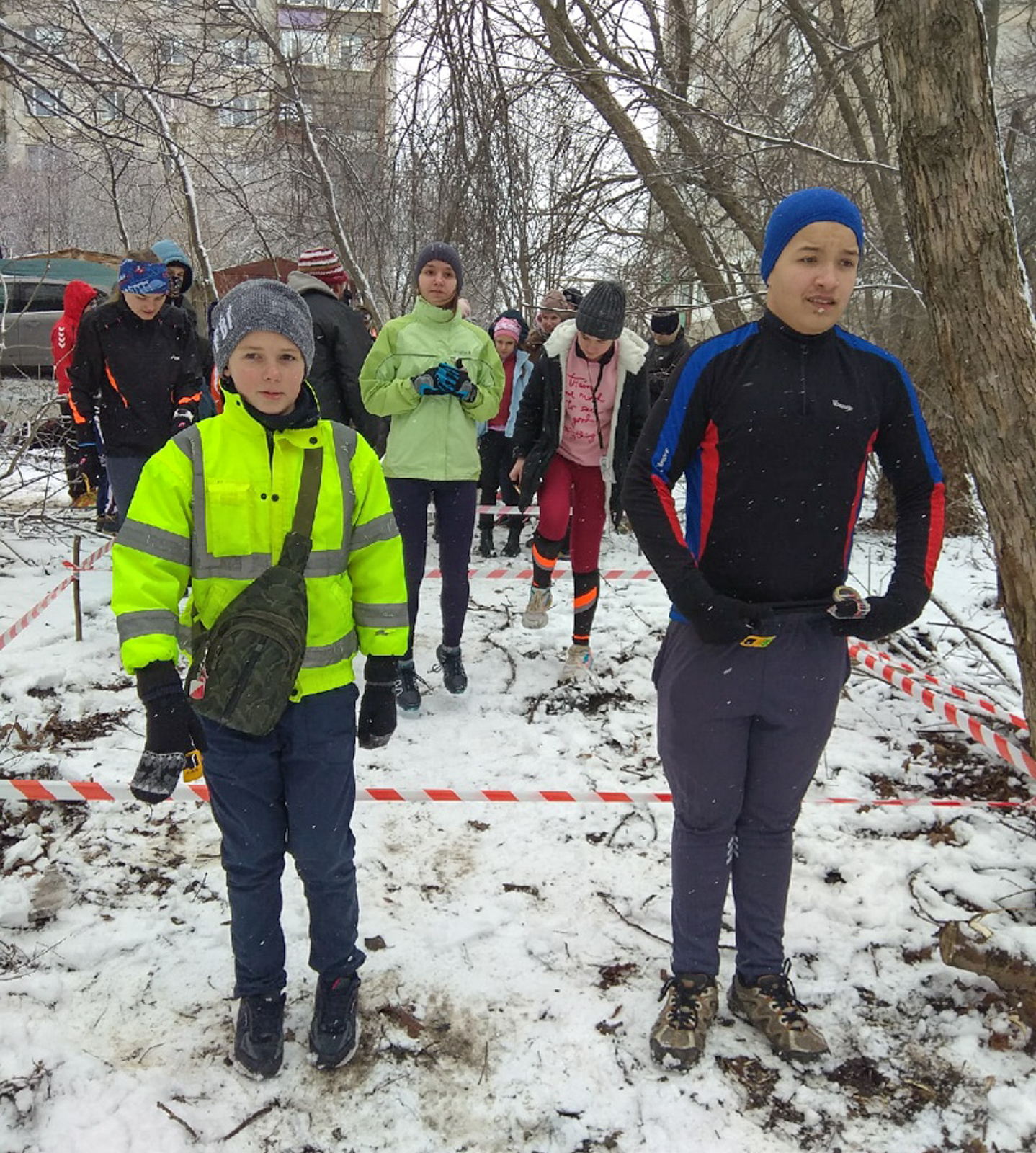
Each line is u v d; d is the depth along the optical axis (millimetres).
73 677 4340
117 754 3658
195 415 5148
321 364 4492
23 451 6027
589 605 4582
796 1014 2309
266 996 2195
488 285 9641
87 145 7957
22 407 6602
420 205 8773
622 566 6742
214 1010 2404
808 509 2082
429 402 3957
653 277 8969
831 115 7965
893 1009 2463
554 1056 2287
